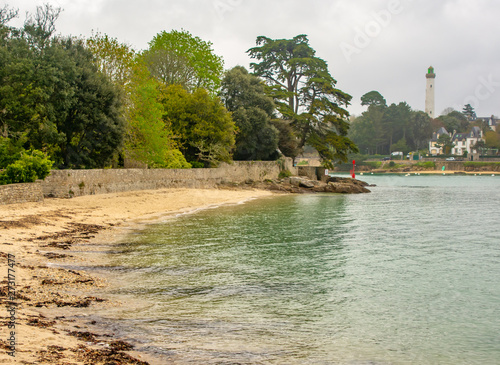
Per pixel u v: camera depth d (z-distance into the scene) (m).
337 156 93.25
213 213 38.44
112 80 50.97
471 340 11.53
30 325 9.89
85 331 10.29
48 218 26.64
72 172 36.97
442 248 24.42
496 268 19.64
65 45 46.28
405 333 11.88
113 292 14.02
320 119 92.00
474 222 36.22
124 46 52.75
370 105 196.38
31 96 39.44
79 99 43.62
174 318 11.99
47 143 41.03
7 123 39.56
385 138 196.38
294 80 101.19
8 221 23.34
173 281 15.91
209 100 66.12
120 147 46.62
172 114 64.50
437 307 14.17
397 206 50.78
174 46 75.81
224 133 65.44
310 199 58.91
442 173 174.00
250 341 10.73
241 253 21.52
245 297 14.44
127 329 10.84
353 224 33.56
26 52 41.12
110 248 21.25
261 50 99.62
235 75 79.19
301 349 10.45
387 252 22.97
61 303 12.18
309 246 24.05
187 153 67.94
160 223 30.91
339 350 10.54
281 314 12.91
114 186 43.34
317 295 15.03
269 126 79.88
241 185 70.88
